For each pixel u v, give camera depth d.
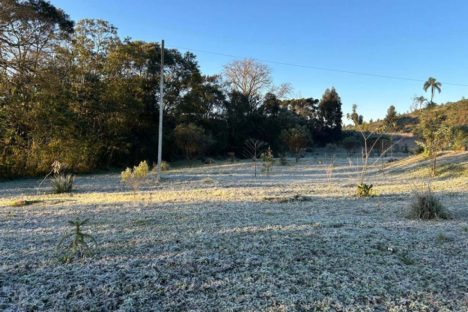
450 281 3.72
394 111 64.62
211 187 14.49
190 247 4.73
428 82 68.69
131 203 8.99
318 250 4.66
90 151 26.73
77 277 3.71
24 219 6.95
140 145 33.28
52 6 23.91
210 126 40.84
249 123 44.00
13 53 21.36
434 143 17.84
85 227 6.03
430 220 6.69
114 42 31.16
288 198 9.47
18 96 21.45
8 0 20.12
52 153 22.86
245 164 29.52
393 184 14.55
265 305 3.12
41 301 3.17
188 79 37.81
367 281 3.67
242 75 47.84
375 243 5.00
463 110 53.75
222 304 3.13
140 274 3.77
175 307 3.08
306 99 65.69
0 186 17.53
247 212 7.40
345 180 17.09
